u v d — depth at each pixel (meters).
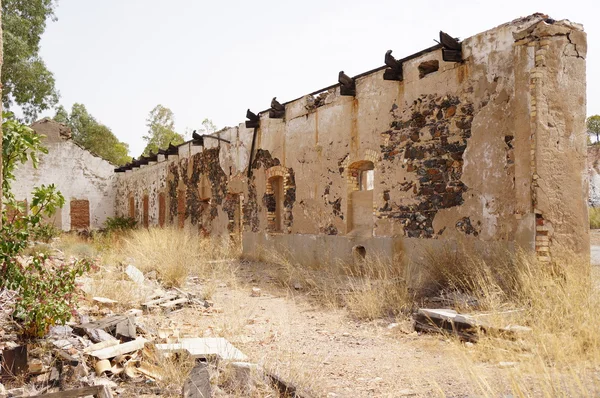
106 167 28.55
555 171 7.46
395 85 10.19
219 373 4.53
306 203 12.85
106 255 12.13
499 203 7.98
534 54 7.53
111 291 7.81
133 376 4.50
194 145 19.62
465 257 8.18
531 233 7.39
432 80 9.33
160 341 5.47
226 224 16.89
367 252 10.76
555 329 5.19
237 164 16.25
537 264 7.01
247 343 5.80
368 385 4.48
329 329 6.67
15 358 4.32
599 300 5.62
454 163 8.84
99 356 4.60
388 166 10.31
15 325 5.09
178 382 4.38
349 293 8.21
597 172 32.69
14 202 6.14
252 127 15.16
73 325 5.43
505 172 7.90
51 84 27.67
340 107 11.73
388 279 8.68
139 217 25.66
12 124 6.33
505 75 7.98
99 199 28.20
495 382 4.16
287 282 10.29
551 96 7.49
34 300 4.89
